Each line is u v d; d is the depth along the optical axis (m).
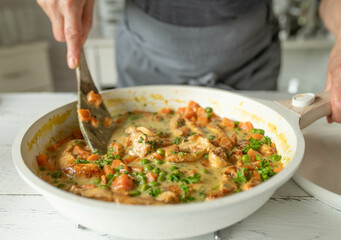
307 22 1.37
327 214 0.37
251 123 0.51
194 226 0.30
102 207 0.28
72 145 0.46
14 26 1.44
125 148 0.47
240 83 0.79
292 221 0.37
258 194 0.29
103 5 1.35
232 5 0.72
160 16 0.74
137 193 0.36
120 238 0.34
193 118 0.55
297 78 1.47
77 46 0.50
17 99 0.71
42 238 0.35
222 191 0.36
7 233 0.35
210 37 0.72
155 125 0.54
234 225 0.36
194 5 0.72
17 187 0.42
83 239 0.34
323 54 1.39
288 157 0.40
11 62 1.36
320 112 0.45
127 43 0.80
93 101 0.50
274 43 0.81
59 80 1.66
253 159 0.44
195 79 0.78
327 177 0.43
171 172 0.41
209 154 0.43
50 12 0.53
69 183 0.39
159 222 0.29
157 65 0.78
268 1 0.76
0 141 0.53
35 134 0.43
